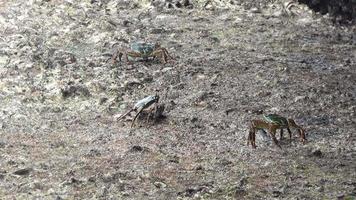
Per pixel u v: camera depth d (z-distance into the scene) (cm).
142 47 3091
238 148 2388
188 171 2225
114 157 2295
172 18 3691
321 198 2084
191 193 2091
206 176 2197
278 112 2688
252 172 2231
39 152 2311
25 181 2123
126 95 2775
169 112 2636
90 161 2262
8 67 2981
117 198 2045
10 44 3238
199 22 3656
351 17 3822
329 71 3138
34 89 2786
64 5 3781
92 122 2542
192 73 2998
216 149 2377
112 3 3838
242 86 2909
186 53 3234
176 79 2928
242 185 2145
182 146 2389
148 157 2303
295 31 3622
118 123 2539
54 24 3528
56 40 3334
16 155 2283
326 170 2262
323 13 3888
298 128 2433
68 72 2956
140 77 2936
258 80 2975
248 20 3719
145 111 2570
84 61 3088
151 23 3609
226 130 2517
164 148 2370
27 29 3434
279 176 2212
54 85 2820
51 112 2611
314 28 3694
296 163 2298
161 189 2109
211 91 2838
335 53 3372
